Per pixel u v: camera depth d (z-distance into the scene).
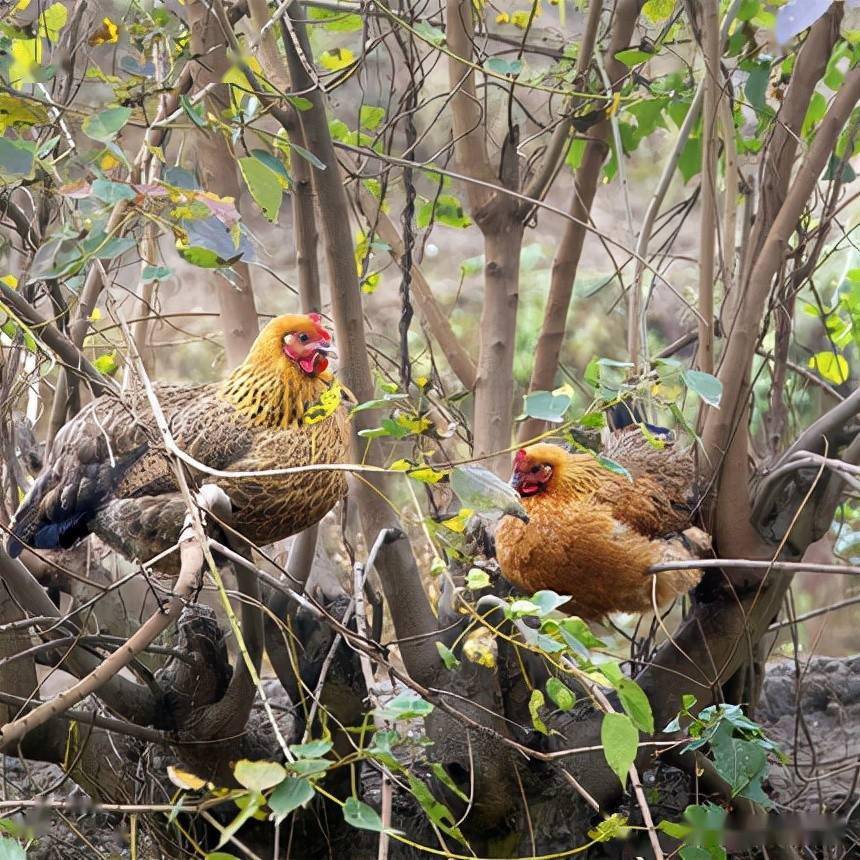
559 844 5.20
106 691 4.54
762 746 4.22
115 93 4.59
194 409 4.60
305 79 4.60
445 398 5.60
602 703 3.63
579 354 10.24
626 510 5.04
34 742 4.67
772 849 5.39
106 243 3.52
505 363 5.54
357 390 5.02
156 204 3.80
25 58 4.84
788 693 6.61
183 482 3.58
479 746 4.99
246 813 2.93
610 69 5.46
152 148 4.16
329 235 4.81
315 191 4.93
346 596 5.19
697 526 5.22
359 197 5.79
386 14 4.80
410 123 5.53
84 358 4.86
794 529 5.14
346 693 5.06
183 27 5.39
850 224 6.96
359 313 4.96
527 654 4.98
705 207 4.98
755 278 4.92
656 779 5.74
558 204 10.34
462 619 5.01
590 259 11.36
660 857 3.61
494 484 3.50
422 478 3.53
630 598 5.08
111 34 4.99
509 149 5.47
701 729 4.33
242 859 5.30
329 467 3.50
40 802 3.53
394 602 5.13
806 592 9.38
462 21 5.29
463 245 11.74
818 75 4.95
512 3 7.13
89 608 4.48
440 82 9.40
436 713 5.07
